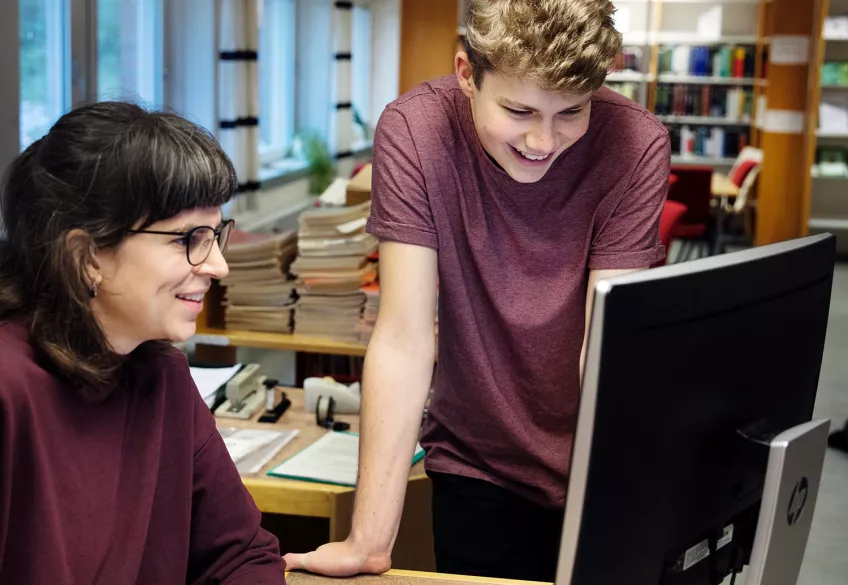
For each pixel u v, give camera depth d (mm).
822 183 10586
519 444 1767
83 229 1083
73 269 1083
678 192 8188
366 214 3432
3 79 4816
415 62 8852
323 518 2783
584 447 1077
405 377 1638
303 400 2877
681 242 10609
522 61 1348
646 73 11188
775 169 9773
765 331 1235
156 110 1167
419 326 1661
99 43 6348
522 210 1670
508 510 1842
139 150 1088
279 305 3393
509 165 1531
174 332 1162
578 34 1342
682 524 1200
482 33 1407
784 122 9680
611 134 1654
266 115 10312
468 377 1770
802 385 1347
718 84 11195
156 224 1112
